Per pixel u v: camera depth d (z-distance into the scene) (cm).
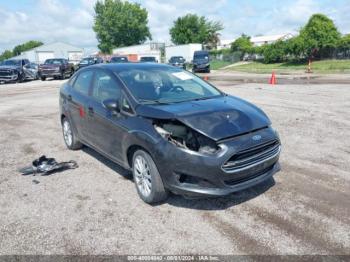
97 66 565
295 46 4438
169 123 399
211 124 383
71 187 482
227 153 366
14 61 2906
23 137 773
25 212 413
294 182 470
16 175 536
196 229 364
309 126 786
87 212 409
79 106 569
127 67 531
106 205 425
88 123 546
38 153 648
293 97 1254
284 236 346
